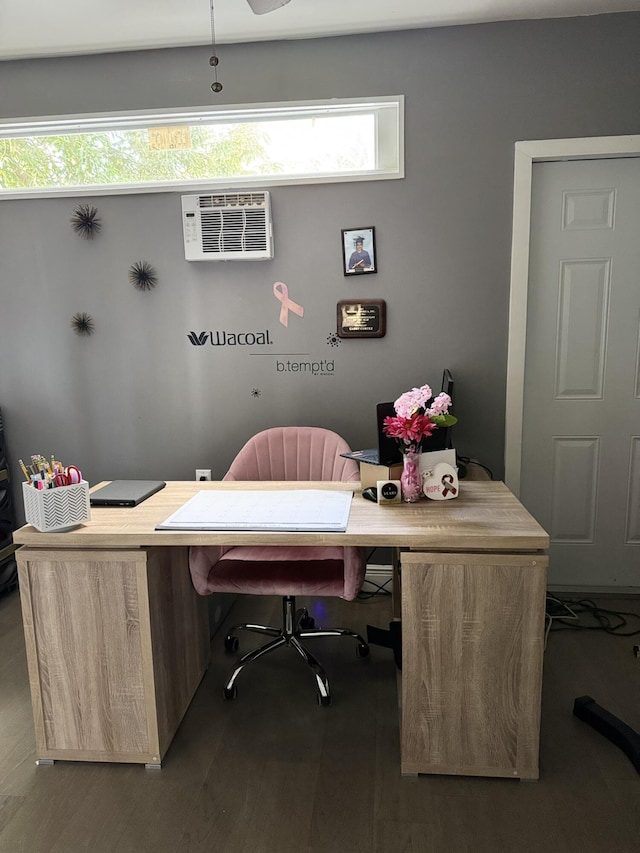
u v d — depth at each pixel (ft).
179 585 6.53
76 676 5.81
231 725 6.48
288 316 9.21
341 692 7.04
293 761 5.90
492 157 8.53
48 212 9.37
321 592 6.52
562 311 8.97
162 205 9.14
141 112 8.91
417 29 8.38
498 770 5.57
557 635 8.18
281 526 5.60
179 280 9.31
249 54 8.66
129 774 5.78
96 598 5.67
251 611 9.13
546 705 6.69
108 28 8.15
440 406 6.37
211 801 5.40
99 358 9.70
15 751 6.15
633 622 8.52
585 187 8.66
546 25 8.20
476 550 5.38
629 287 8.81
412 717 5.58
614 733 6.04
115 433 9.86
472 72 8.39
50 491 5.57
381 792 5.47
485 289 8.81
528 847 4.85
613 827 5.04
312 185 8.86
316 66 8.59
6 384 9.94
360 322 9.02
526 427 9.28
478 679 5.47
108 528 5.74
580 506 9.39
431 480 6.40
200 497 6.69
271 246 8.96
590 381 9.10
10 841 5.00
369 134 8.89
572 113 8.32
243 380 9.46
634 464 9.20
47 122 9.09
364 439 9.37
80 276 9.50
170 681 6.19
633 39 8.09
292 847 4.89
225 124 9.11
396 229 8.82
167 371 9.59
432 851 4.83
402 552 5.39
